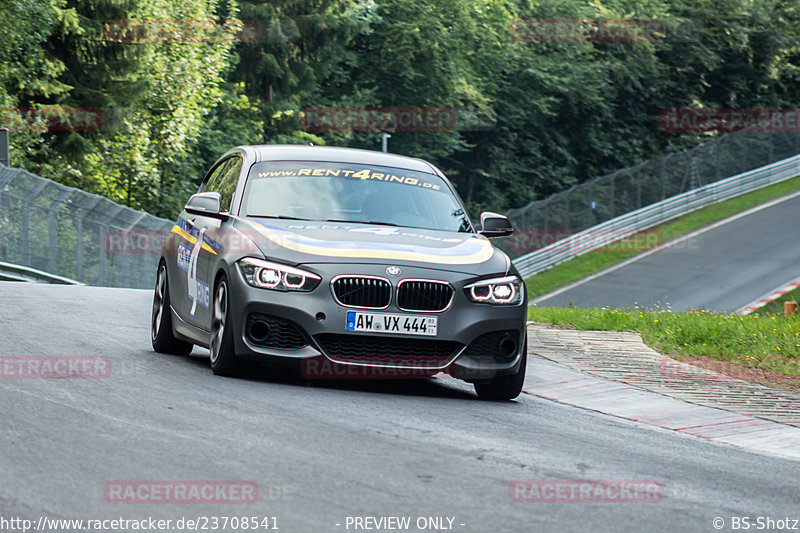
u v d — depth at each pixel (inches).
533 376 1314.0
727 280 5196.9
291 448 740.7
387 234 1121.4
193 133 5802.2
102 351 1217.4
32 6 4601.4
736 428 1044.5
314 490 629.9
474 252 1115.9
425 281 1047.0
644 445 896.9
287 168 1219.9
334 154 1272.1
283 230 1098.1
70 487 607.2
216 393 954.1
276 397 957.2
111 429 764.0
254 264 1047.6
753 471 813.9
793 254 5585.6
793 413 1146.7
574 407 1116.5
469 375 1055.6
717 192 7066.9
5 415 789.2
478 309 1057.5
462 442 815.7
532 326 1989.4
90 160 5182.1
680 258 5708.7
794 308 2669.8
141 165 5516.7
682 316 2279.8
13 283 2188.7
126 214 3718.0
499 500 637.3
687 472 783.7
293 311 1026.7
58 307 1688.0
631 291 5167.3
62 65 4788.4
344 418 875.4
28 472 631.8
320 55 6614.2
